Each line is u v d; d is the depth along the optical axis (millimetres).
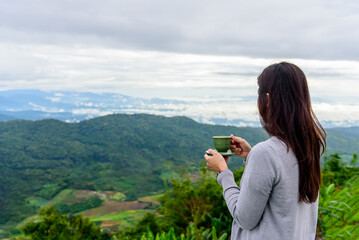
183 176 5320
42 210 11859
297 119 902
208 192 4812
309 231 980
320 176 939
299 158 891
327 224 3146
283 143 900
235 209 944
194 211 4691
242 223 915
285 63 974
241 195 907
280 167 863
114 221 62531
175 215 5242
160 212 5473
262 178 858
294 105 912
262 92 989
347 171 5688
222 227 4379
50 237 11211
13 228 69125
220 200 4727
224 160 1121
